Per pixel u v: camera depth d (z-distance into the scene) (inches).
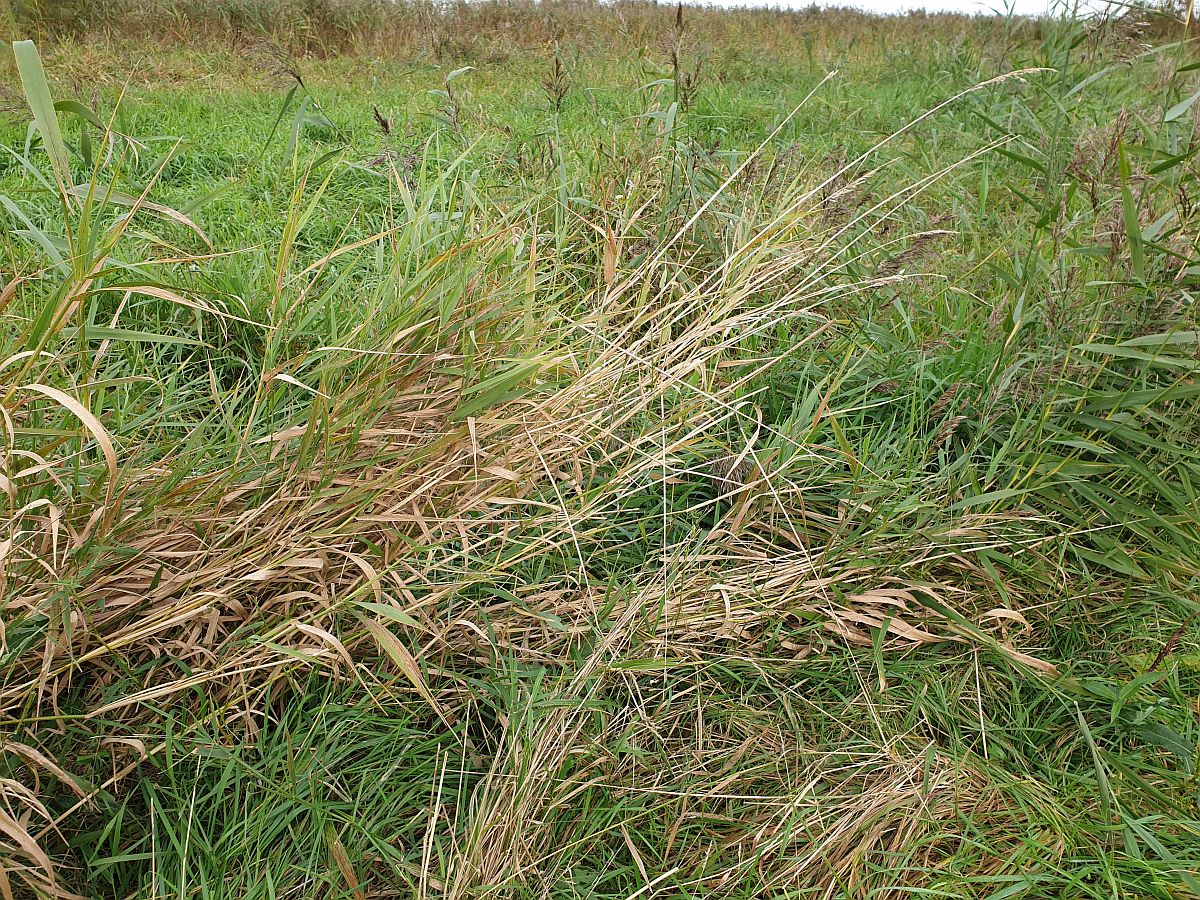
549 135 156.8
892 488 97.1
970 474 98.5
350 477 80.7
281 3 372.8
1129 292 108.3
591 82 291.9
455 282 84.4
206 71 307.6
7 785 56.9
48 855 62.1
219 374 111.1
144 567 71.9
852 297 129.0
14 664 63.1
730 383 107.9
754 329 95.3
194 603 68.2
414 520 75.7
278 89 277.3
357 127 230.8
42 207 147.9
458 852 62.0
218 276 120.8
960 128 221.9
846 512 96.7
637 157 144.3
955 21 485.4
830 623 87.0
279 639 71.1
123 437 85.4
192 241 136.2
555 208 129.2
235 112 249.9
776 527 96.4
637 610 79.6
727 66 352.5
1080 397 100.6
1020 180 186.2
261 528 76.0
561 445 86.4
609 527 87.7
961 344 117.3
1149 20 154.9
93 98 168.9
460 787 68.8
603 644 74.6
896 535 94.6
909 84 310.8
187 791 66.5
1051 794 75.9
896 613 91.5
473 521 78.0
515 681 73.8
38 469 57.7
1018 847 69.5
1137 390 106.7
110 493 61.8
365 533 79.6
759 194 131.3
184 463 77.9
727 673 82.7
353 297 118.6
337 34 376.2
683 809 71.8
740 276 99.2
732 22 478.3
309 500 74.5
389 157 124.0
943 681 86.0
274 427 84.6
